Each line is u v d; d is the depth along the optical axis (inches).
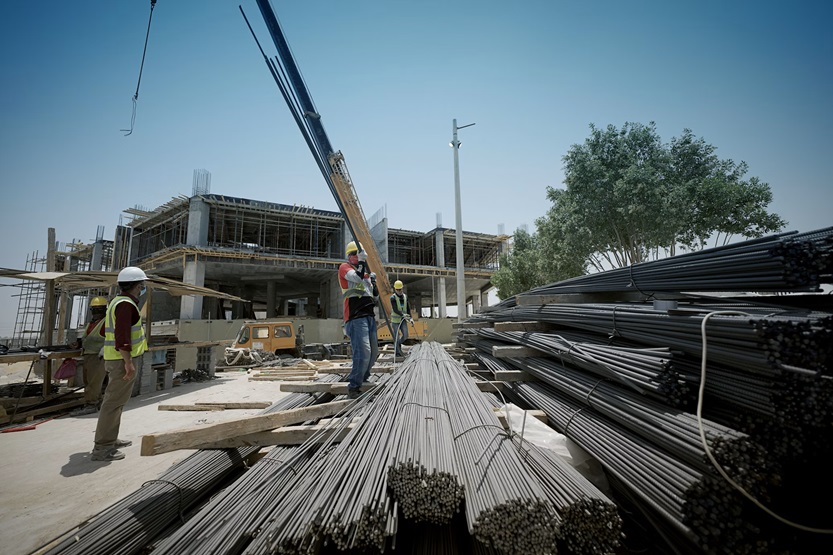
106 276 308.2
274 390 311.0
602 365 99.1
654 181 490.9
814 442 61.5
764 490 59.5
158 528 84.1
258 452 114.6
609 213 515.5
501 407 126.8
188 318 900.6
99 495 119.4
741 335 69.4
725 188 465.4
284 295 1589.6
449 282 1441.9
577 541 64.4
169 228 1114.1
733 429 69.7
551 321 153.9
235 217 1090.7
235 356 542.3
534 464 81.5
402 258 1519.4
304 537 58.9
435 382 140.3
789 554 57.9
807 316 71.0
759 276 81.6
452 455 76.2
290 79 348.2
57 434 194.9
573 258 583.2
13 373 587.2
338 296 1149.7
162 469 141.7
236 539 67.4
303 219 1164.5
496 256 1552.7
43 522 102.7
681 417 75.5
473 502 63.6
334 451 89.6
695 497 63.4
